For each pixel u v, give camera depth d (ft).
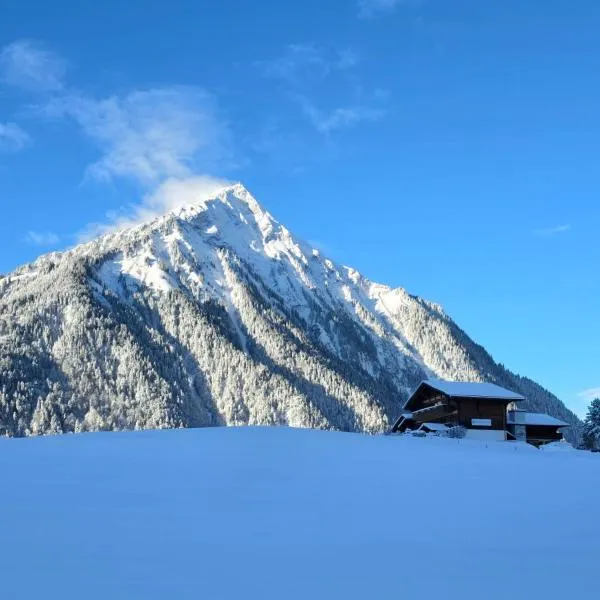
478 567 26.32
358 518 36.11
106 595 21.65
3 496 40.09
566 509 40.42
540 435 231.09
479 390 220.84
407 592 22.86
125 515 35.14
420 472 59.47
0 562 25.43
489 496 45.24
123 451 69.41
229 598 21.66
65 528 31.65
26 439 85.15
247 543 29.50
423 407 238.89
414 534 32.30
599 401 219.61
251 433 98.63
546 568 26.43
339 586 23.31
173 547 28.40
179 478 49.90
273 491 44.98
